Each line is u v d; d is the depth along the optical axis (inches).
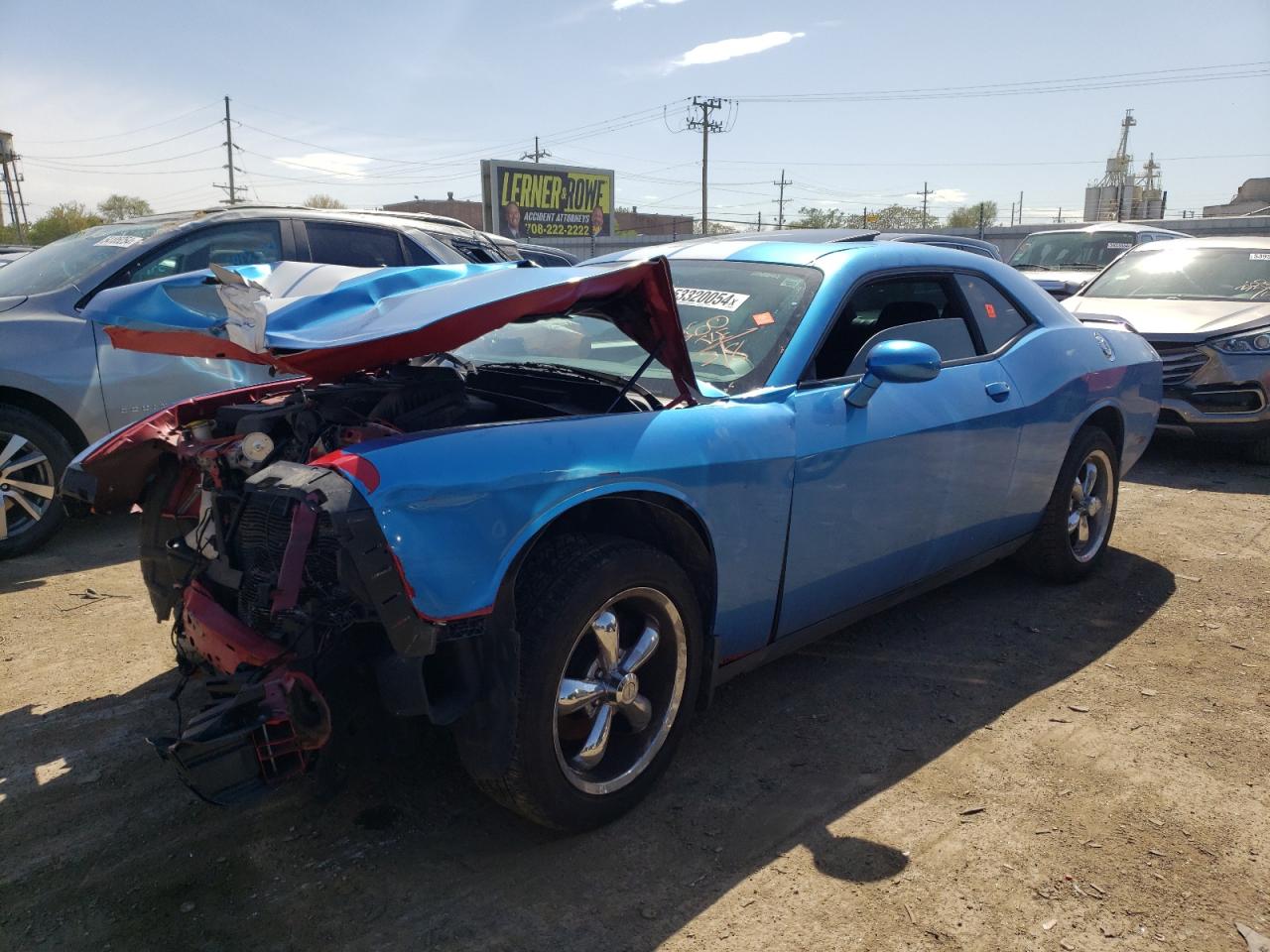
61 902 91.3
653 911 90.3
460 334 91.6
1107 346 175.3
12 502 192.5
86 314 108.0
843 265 131.8
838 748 120.5
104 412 199.2
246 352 105.3
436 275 114.1
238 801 81.4
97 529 214.7
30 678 138.9
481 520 86.7
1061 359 160.2
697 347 126.0
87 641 152.3
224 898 91.9
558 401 118.5
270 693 82.9
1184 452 301.6
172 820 104.9
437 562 83.7
